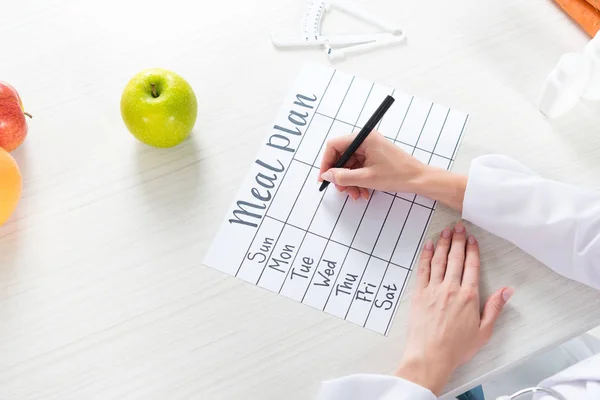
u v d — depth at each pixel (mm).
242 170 931
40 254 875
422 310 839
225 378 808
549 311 847
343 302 848
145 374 811
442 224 906
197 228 892
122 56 1011
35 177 922
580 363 962
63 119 963
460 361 818
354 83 994
